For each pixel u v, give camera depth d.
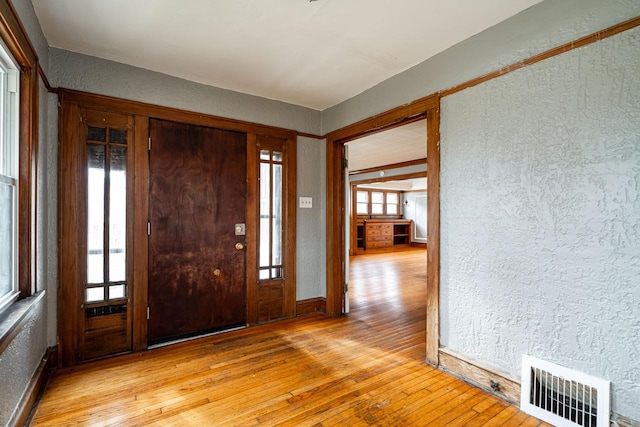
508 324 1.97
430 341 2.41
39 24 2.01
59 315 2.33
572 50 1.69
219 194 3.06
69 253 2.37
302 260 3.61
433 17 1.97
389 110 2.83
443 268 2.34
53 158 2.32
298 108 3.56
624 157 1.53
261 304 3.32
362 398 1.96
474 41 2.15
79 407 1.84
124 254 2.59
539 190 1.83
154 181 2.73
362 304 4.08
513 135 1.94
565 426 1.67
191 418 1.76
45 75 2.18
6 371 1.45
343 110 3.42
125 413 1.79
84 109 2.44
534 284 1.85
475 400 1.94
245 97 3.20
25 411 1.68
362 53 2.41
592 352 1.62
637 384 1.49
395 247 11.11
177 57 2.48
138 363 2.40
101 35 2.18
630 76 1.51
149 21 2.01
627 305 1.52
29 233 1.84
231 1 1.82
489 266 2.06
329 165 3.62
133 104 2.62
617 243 1.55
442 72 2.37
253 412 1.82
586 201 1.65
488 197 2.07
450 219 2.29
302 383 2.13
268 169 3.39
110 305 2.53
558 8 1.74
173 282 2.82
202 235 2.97
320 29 2.10
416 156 5.95
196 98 2.92
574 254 1.69
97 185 2.49
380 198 11.36
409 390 2.05
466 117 2.20
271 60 2.53
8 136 1.74
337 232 3.60
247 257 3.23
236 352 2.61
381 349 2.68
